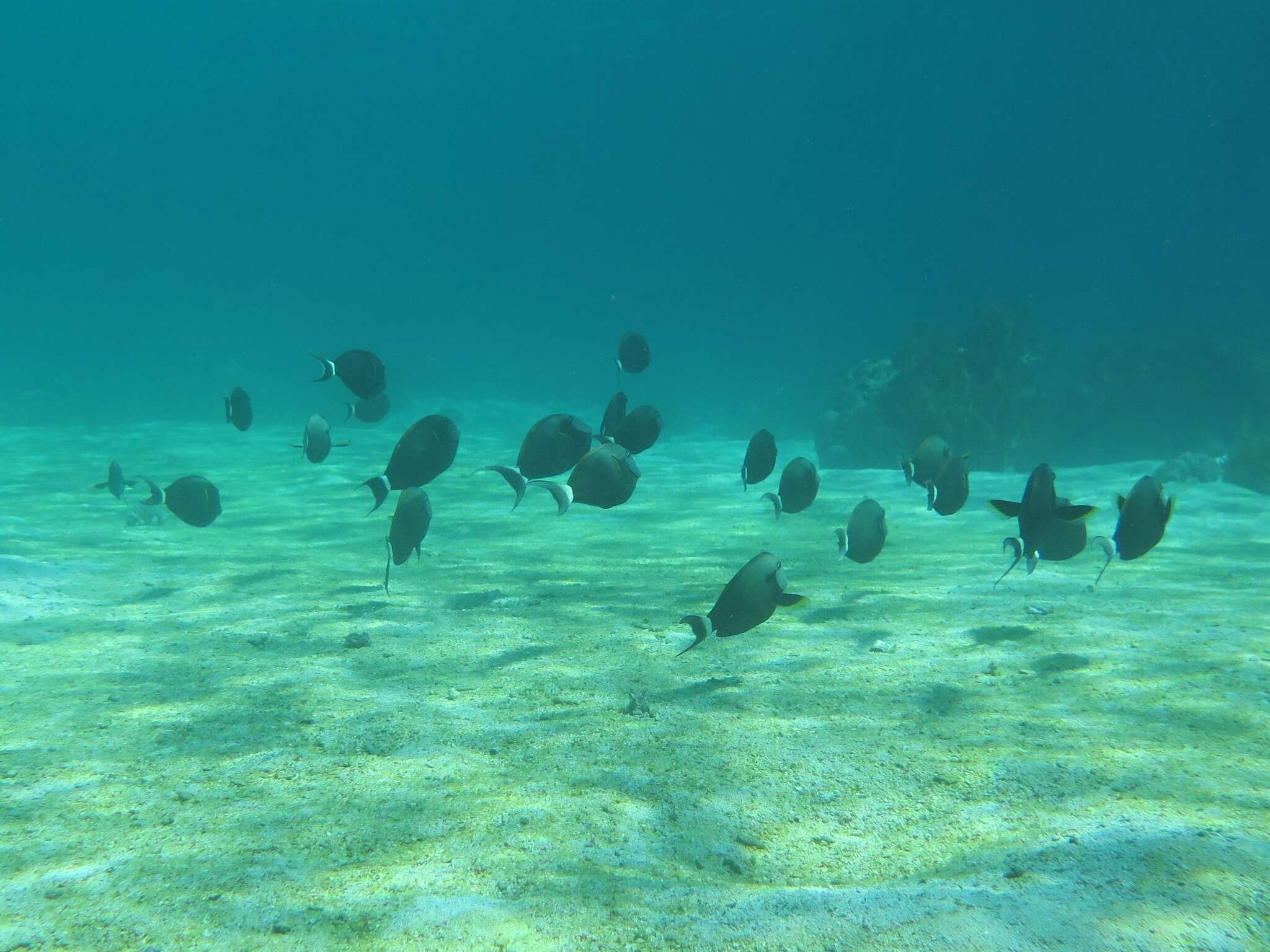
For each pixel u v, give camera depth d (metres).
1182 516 10.28
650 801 2.92
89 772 3.14
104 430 23.31
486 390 44.25
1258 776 2.82
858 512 4.68
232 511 11.02
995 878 2.14
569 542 8.95
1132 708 3.68
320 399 32.31
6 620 5.55
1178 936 1.71
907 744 3.39
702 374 52.12
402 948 1.96
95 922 2.09
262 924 2.07
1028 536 3.84
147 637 5.23
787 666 4.58
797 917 1.98
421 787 3.04
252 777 3.12
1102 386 18.56
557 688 4.26
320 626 5.51
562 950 1.93
